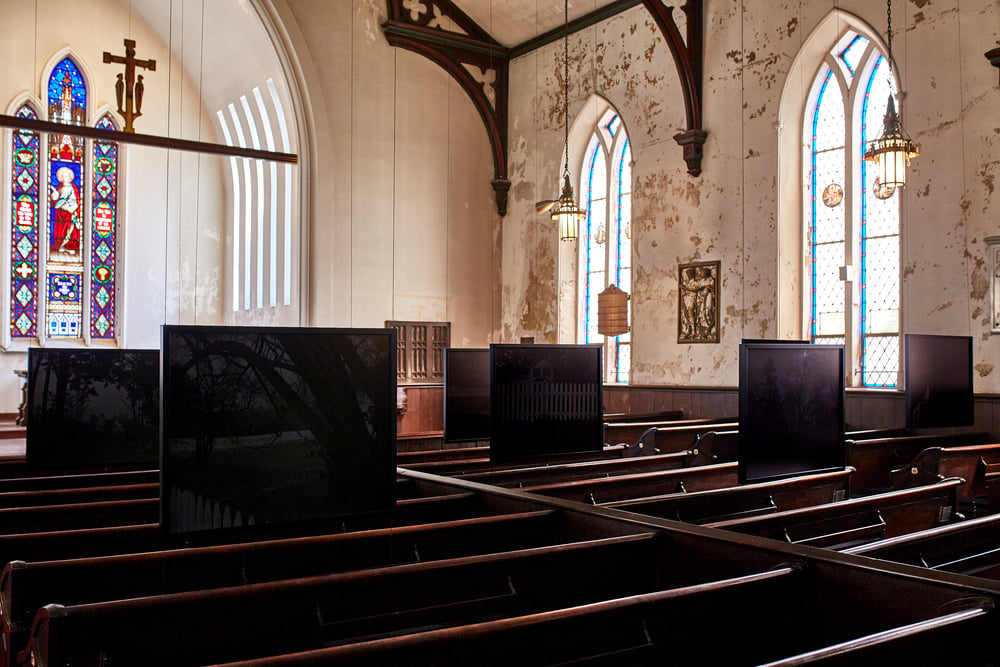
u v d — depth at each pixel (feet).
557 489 24.16
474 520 17.71
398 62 63.62
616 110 58.85
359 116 61.62
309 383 16.10
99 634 11.05
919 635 10.24
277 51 58.90
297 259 60.18
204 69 70.13
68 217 69.82
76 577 14.12
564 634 10.78
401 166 63.62
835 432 24.94
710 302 51.93
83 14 68.64
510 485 28.27
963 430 38.81
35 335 68.33
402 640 9.67
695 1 52.29
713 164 52.06
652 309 55.93
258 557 15.79
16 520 19.63
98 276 70.69
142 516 21.21
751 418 22.93
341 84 60.90
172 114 72.23
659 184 55.62
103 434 26.16
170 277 72.54
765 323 48.83
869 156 36.76
